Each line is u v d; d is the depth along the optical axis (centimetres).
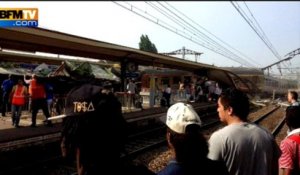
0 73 2184
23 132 1017
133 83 1941
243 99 274
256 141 260
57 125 1209
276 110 3167
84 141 157
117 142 164
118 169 164
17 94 1143
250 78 4528
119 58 1855
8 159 820
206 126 1738
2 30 999
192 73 3456
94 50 1510
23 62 2452
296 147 308
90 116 158
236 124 269
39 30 1063
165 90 2262
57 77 1430
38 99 1148
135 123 1478
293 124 321
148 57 1870
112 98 166
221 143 258
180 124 188
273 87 5169
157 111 1903
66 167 828
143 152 1070
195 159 188
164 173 189
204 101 3072
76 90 163
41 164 814
